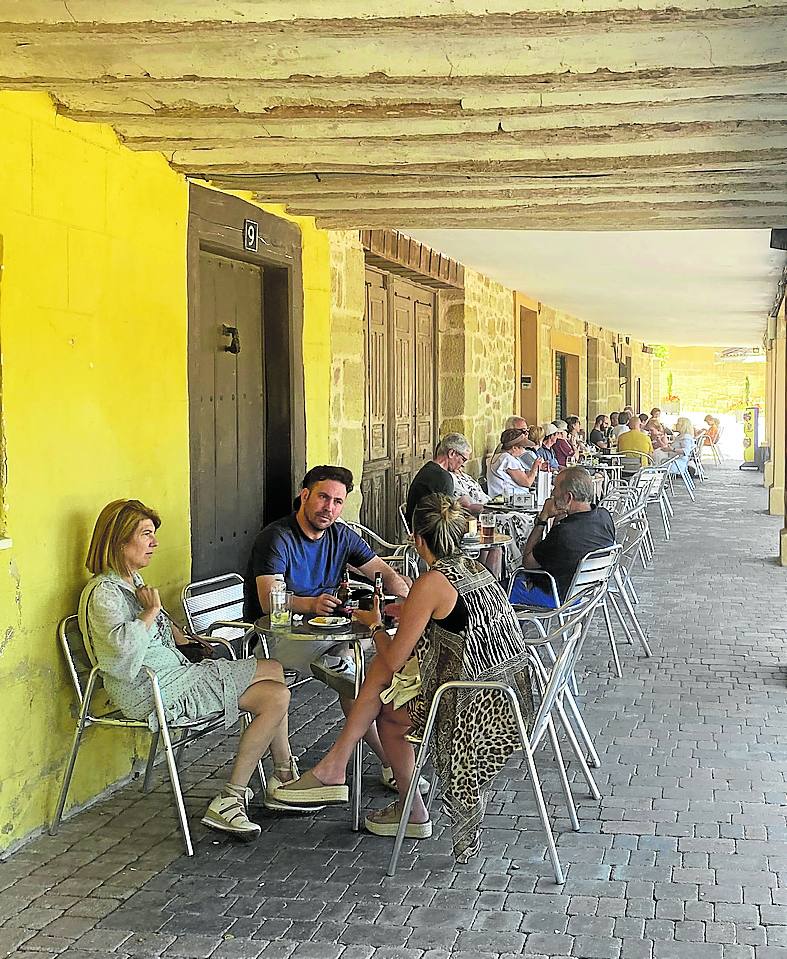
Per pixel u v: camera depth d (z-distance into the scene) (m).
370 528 8.21
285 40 2.92
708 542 11.66
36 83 3.31
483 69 3.15
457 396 10.17
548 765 4.44
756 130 3.71
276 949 2.96
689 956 2.90
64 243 3.88
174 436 4.76
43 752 3.77
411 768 3.70
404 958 2.90
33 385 3.71
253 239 5.48
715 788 4.16
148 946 2.98
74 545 3.95
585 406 17.80
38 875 3.43
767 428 18.03
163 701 3.66
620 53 3.00
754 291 11.98
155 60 3.17
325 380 6.66
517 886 3.33
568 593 5.28
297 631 3.85
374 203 5.58
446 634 3.47
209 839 3.72
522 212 5.49
